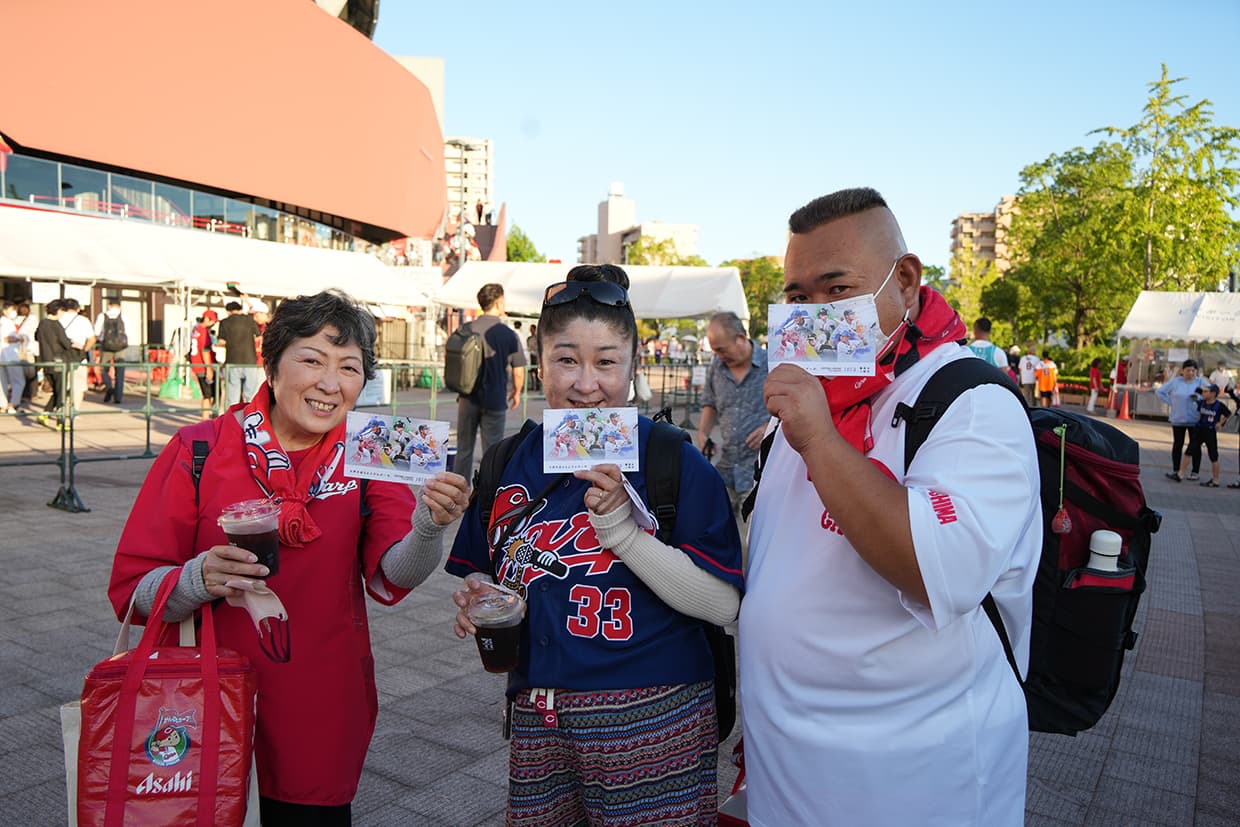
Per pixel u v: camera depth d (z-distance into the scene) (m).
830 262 1.59
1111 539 1.91
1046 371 24.22
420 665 4.51
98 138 20.11
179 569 1.81
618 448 1.69
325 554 1.92
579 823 1.88
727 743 3.73
